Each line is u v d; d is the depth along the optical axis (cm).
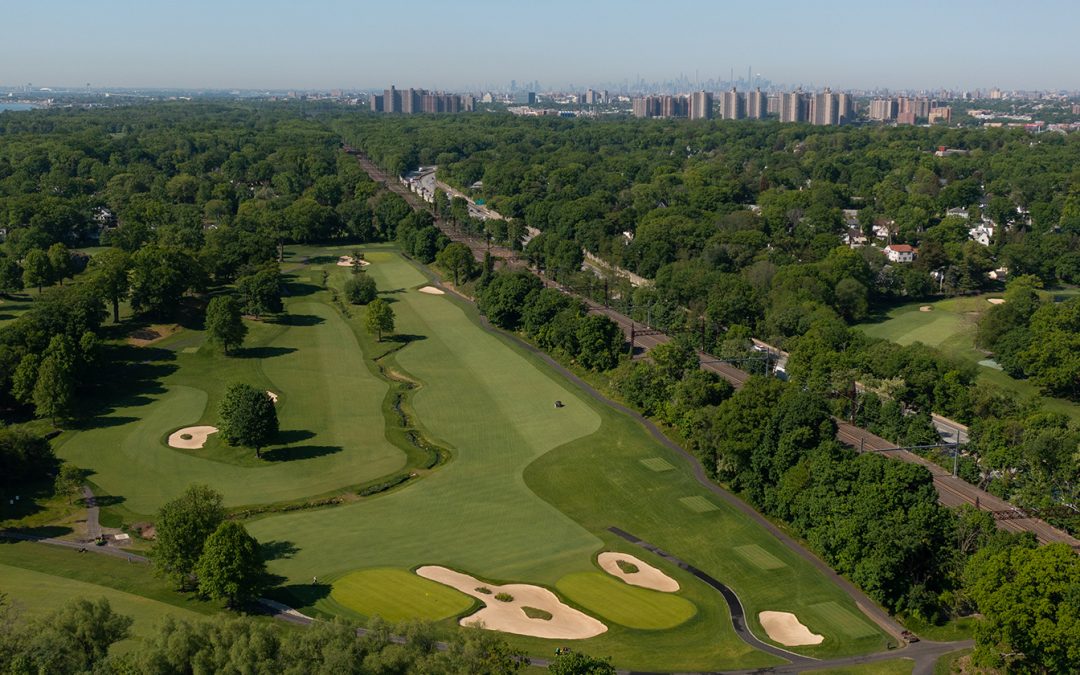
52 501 14575
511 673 9150
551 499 15175
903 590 11819
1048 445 14825
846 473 13038
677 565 13100
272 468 16150
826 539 12688
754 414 15188
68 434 17288
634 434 18025
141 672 8456
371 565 12744
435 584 12206
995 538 12088
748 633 11350
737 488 15488
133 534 13550
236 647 8556
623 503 15062
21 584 11712
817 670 10525
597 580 12550
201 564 11288
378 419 18638
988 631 10219
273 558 12875
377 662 8569
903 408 18425
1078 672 9700
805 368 19625
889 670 10538
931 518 11875
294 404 19275
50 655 8544
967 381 18875
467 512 14650
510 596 11981
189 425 17912
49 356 18288
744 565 13112
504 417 18912
